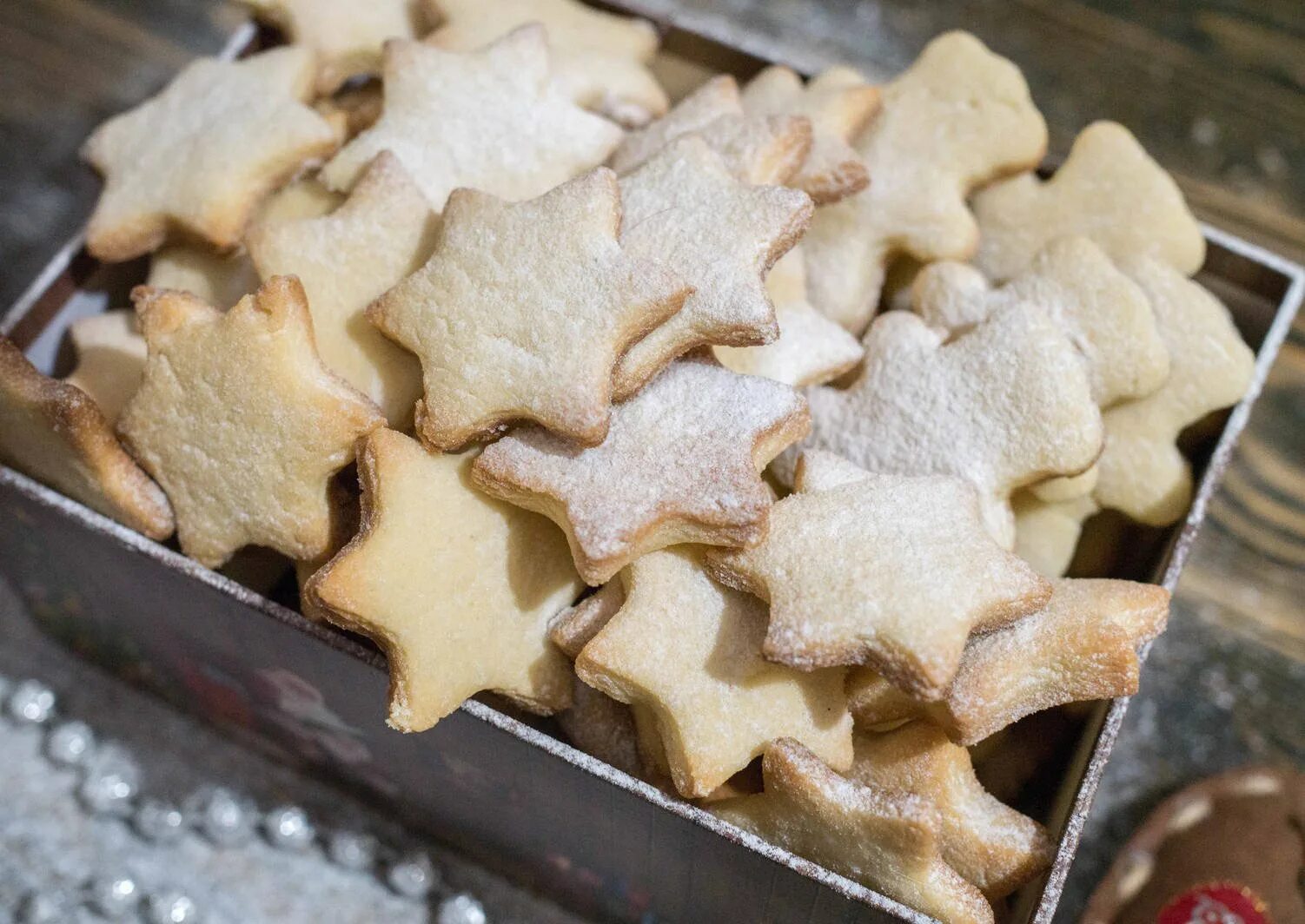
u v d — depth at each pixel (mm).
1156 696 567
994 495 486
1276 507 588
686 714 464
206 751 560
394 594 467
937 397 492
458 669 471
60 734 547
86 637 553
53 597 541
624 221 480
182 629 515
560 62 533
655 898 514
